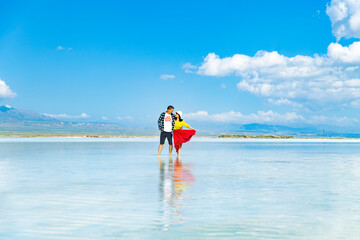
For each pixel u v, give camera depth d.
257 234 3.60
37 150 17.06
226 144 27.20
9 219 4.12
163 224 3.94
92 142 27.89
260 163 11.29
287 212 4.52
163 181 7.16
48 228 3.78
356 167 10.21
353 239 3.46
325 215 4.38
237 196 5.59
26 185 6.59
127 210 4.59
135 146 22.00
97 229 3.75
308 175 8.31
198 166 10.19
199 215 4.35
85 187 6.38
